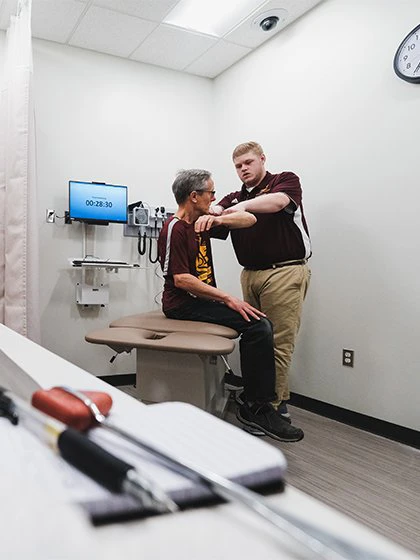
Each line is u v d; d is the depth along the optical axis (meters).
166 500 0.25
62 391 0.41
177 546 0.24
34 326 2.82
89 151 3.33
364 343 2.46
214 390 1.81
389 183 2.34
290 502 0.29
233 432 0.36
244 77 3.46
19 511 0.25
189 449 0.33
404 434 2.24
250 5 2.86
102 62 3.39
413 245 2.22
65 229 3.25
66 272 3.25
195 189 2.00
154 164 3.58
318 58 2.79
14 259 2.75
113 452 0.32
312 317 2.79
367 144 2.46
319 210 2.76
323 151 2.75
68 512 0.25
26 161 2.75
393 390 2.31
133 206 3.40
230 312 1.90
